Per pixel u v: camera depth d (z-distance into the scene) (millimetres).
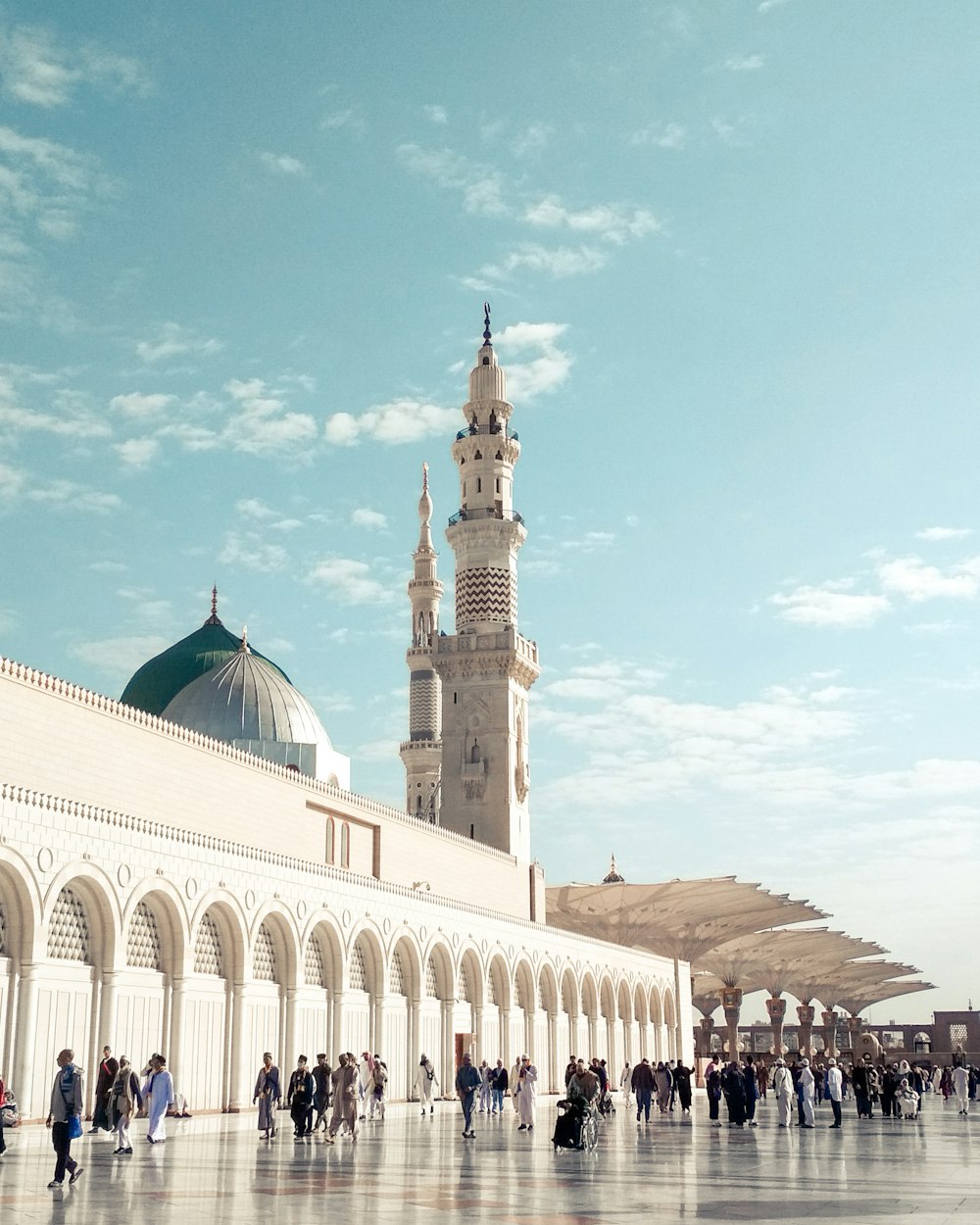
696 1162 28141
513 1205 19453
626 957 84188
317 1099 36531
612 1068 80125
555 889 90188
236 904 41844
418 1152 30328
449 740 81375
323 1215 17922
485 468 85188
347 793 60000
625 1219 17797
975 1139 38188
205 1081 40250
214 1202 19359
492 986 64500
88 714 42375
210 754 49469
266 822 52969
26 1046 32281
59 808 33719
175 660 72312
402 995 54219
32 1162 25938
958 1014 168500
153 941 38500
